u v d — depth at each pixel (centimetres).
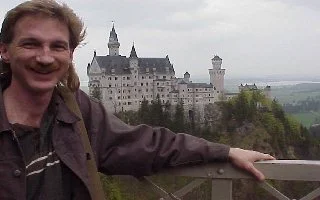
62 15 293
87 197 294
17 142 276
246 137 9706
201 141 346
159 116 9719
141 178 360
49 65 284
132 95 12875
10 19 285
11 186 270
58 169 289
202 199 374
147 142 340
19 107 295
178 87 13412
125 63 12938
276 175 331
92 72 12575
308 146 10019
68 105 313
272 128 9912
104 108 345
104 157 335
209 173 344
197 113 13025
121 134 335
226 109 10656
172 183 457
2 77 309
